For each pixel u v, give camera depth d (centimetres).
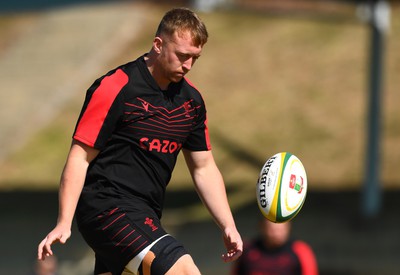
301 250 3116
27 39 11581
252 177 7556
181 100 1741
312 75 9231
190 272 1642
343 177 7344
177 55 1653
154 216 1723
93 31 11306
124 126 1703
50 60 10862
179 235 6225
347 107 8531
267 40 10188
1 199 7650
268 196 1778
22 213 7212
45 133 9250
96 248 1736
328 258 5619
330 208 6556
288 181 1783
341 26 10075
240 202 6919
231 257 1775
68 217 1639
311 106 8669
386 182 7088
